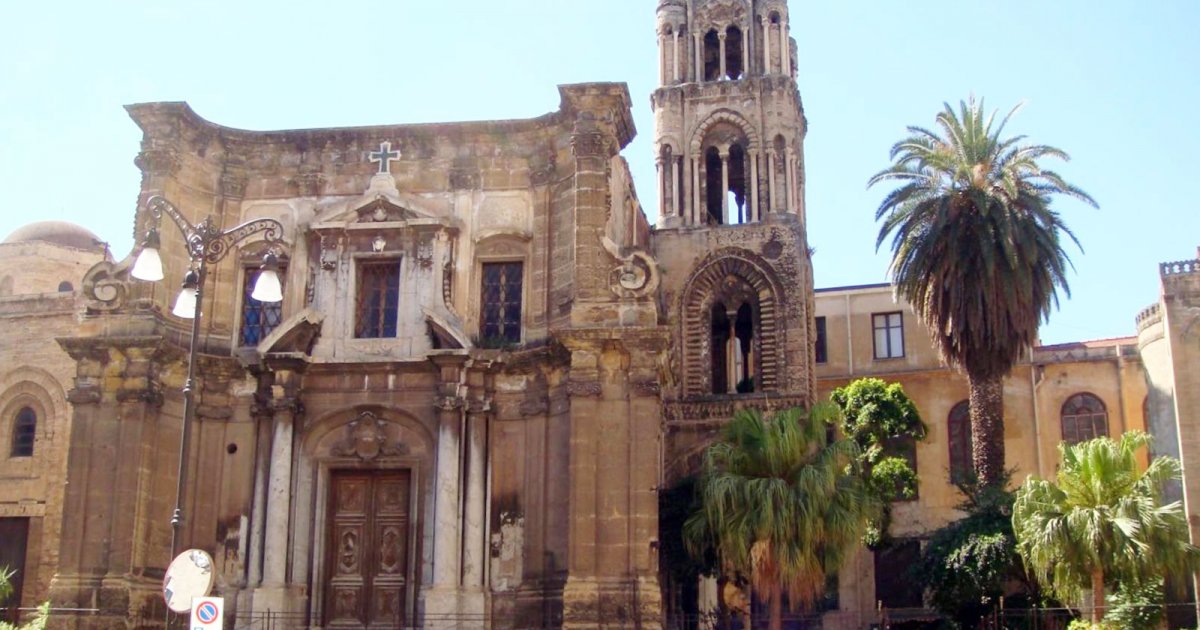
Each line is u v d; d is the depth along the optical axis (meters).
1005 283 38.81
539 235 35.97
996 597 35.53
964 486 39.28
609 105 35.22
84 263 61.28
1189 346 45.06
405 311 35.50
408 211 36.22
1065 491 32.38
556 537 33.28
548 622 32.66
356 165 37.44
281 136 37.62
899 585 52.75
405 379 34.88
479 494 33.88
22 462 46.25
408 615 33.41
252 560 33.88
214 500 34.88
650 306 33.66
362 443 34.66
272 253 24.59
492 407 34.75
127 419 33.94
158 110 36.38
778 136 50.00
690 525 32.41
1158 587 30.94
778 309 47.34
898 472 45.19
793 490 31.09
